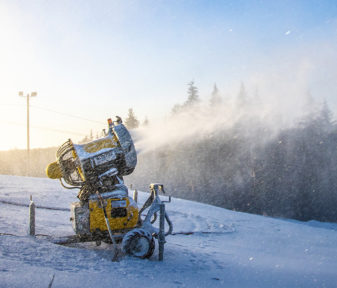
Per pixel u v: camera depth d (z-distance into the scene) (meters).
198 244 9.00
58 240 6.08
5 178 20.91
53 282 3.97
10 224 7.65
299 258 8.61
